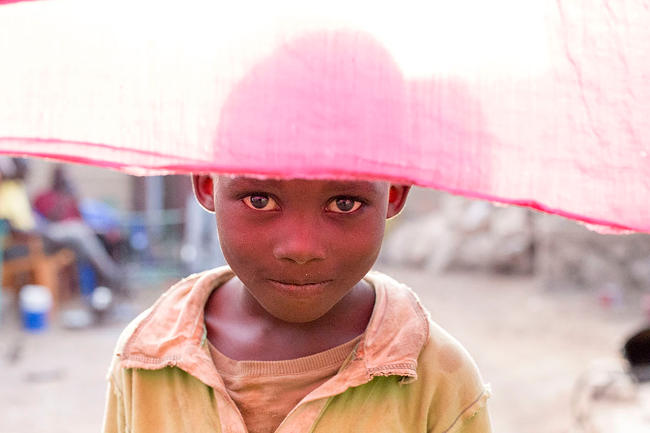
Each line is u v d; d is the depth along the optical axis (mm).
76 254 8312
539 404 5512
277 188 877
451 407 1127
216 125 707
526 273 10102
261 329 1137
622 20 756
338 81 687
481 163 722
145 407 1143
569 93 752
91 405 5703
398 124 691
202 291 1197
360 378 1064
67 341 7148
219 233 954
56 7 752
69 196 8586
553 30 745
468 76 723
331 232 908
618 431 3479
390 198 1039
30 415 5465
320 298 942
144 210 10500
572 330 7574
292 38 695
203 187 1038
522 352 6883
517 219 10273
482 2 723
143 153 735
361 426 1077
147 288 8898
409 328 1112
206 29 718
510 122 736
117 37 742
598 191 766
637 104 764
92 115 748
